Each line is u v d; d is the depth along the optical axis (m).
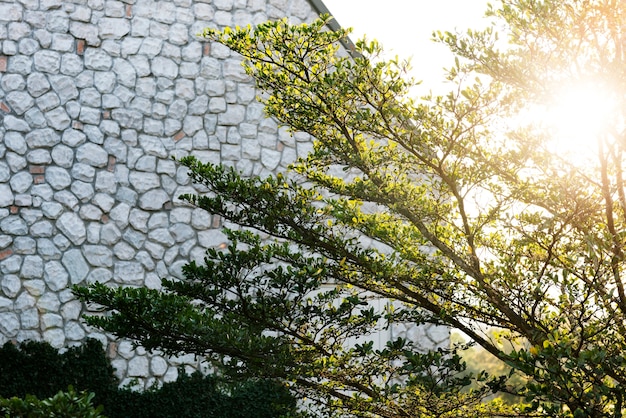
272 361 6.66
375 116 6.19
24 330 10.86
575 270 5.81
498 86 5.95
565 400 4.86
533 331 5.71
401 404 6.45
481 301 6.38
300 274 6.85
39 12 11.48
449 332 12.30
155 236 11.50
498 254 6.34
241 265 7.04
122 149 11.55
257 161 12.03
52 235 11.15
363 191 6.44
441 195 6.48
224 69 12.06
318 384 6.83
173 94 11.83
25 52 11.37
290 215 6.77
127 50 11.73
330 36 6.36
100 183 11.41
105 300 6.62
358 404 6.61
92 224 11.31
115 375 11.09
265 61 6.57
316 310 6.95
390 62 6.02
